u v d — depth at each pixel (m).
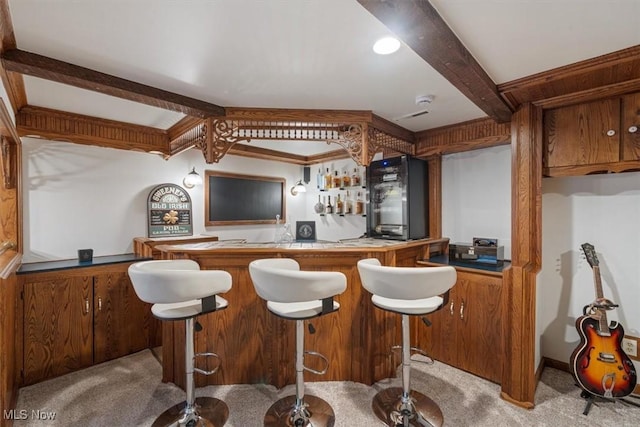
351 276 2.38
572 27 1.41
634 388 2.09
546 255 2.69
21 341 2.37
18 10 1.30
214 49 1.63
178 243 3.28
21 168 2.59
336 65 1.81
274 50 1.65
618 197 2.38
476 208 3.14
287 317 1.77
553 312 2.65
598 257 2.46
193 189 3.86
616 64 1.65
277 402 2.15
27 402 2.18
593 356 2.12
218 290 1.71
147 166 3.48
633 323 2.31
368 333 2.36
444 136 3.11
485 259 2.69
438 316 2.75
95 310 2.74
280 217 4.78
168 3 1.27
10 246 2.41
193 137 2.84
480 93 1.94
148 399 2.21
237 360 2.37
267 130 2.67
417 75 1.95
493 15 1.33
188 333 1.88
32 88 2.19
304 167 4.98
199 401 2.15
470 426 1.92
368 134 2.66
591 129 2.08
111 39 1.53
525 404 2.10
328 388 2.32
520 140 2.23
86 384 2.42
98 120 2.87
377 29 1.47
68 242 2.96
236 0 1.25
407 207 3.09
